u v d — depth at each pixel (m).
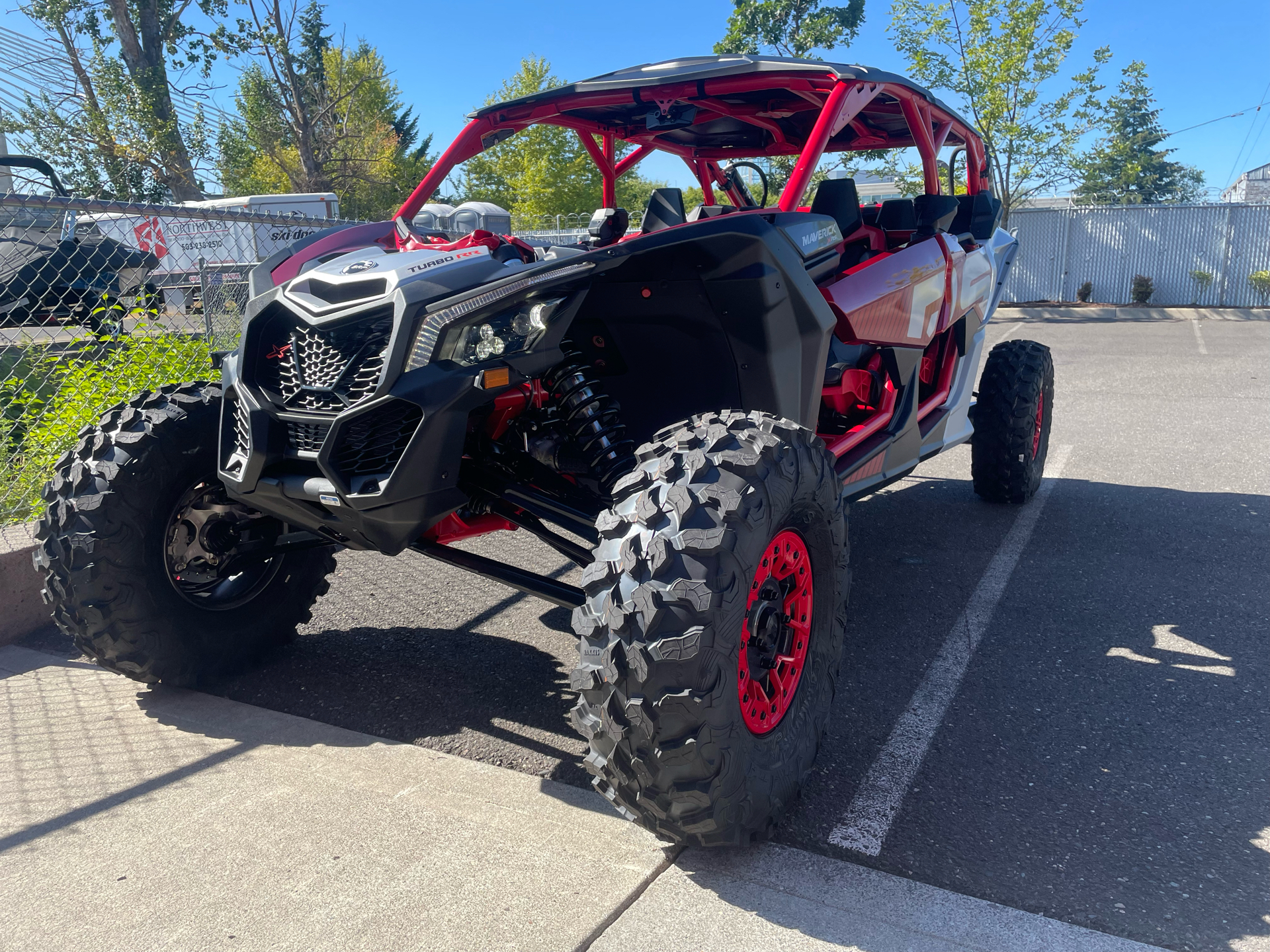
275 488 2.46
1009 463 4.93
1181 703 2.79
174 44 23.83
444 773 2.50
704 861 2.08
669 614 1.86
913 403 3.77
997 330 16.23
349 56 44.78
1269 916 1.84
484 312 2.31
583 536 2.59
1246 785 2.34
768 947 1.79
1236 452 6.25
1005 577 3.98
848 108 3.12
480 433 2.71
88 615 2.76
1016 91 21.09
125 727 2.80
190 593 3.06
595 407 2.70
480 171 44.69
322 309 2.39
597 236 3.03
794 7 24.53
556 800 2.36
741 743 1.95
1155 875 1.98
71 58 20.78
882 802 2.31
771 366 2.76
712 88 3.23
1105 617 3.50
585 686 1.91
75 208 4.07
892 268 3.52
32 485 4.28
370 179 30.00
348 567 4.39
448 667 3.23
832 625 2.41
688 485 1.98
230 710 2.91
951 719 2.74
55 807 2.34
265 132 26.39
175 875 2.04
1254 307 19.75
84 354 4.95
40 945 1.83
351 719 2.84
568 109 3.52
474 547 4.63
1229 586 3.78
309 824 2.24
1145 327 16.42
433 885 1.99
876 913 1.88
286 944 1.81
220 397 2.98
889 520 4.92
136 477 2.77
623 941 1.81
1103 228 21.50
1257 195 41.00
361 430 2.31
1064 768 2.45
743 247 2.63
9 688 3.10
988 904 1.90
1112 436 6.88
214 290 6.98
